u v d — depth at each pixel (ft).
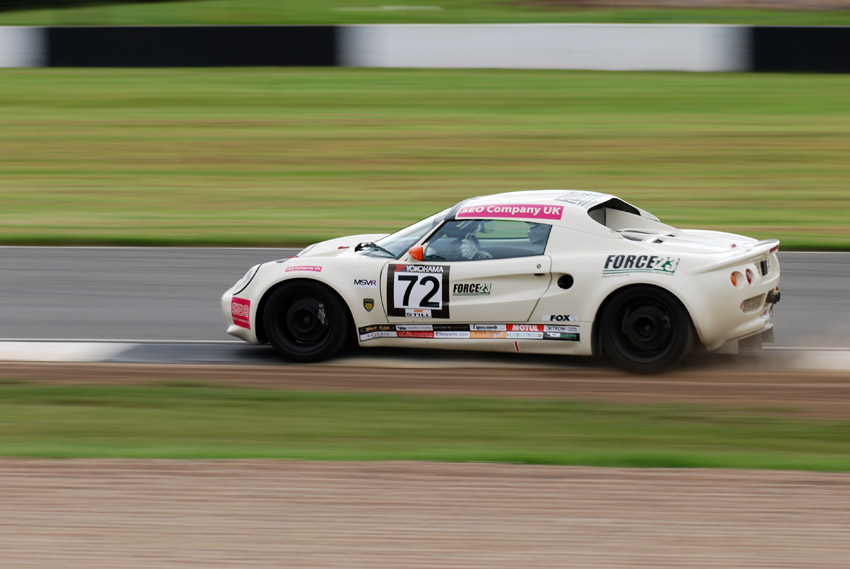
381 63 255.50
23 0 381.19
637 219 79.36
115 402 69.26
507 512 47.91
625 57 243.81
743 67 238.27
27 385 73.46
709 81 232.94
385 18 329.93
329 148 190.80
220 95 232.73
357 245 81.76
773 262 76.48
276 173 174.81
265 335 80.33
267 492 50.83
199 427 63.77
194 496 50.42
